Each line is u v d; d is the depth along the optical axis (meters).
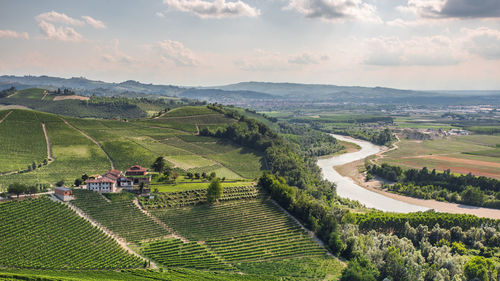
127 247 157.12
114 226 168.25
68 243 148.50
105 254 147.00
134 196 192.88
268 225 193.25
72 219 162.50
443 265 167.38
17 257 134.50
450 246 197.88
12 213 154.38
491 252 188.62
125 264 142.50
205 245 170.38
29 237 145.62
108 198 186.25
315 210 198.25
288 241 182.12
